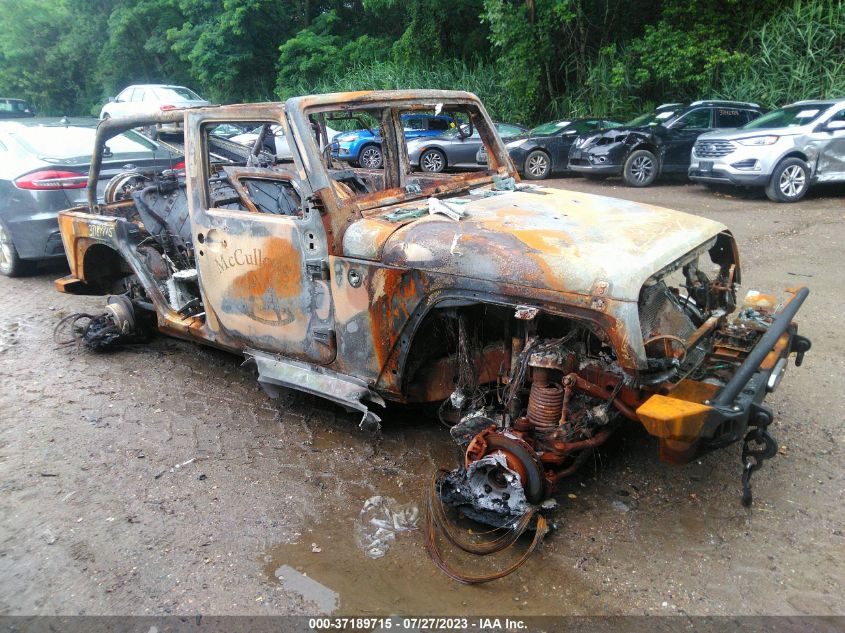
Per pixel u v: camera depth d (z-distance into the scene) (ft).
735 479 11.15
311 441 13.03
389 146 13.33
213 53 81.15
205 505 11.05
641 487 11.06
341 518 10.62
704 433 8.27
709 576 9.01
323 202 10.99
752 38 53.16
